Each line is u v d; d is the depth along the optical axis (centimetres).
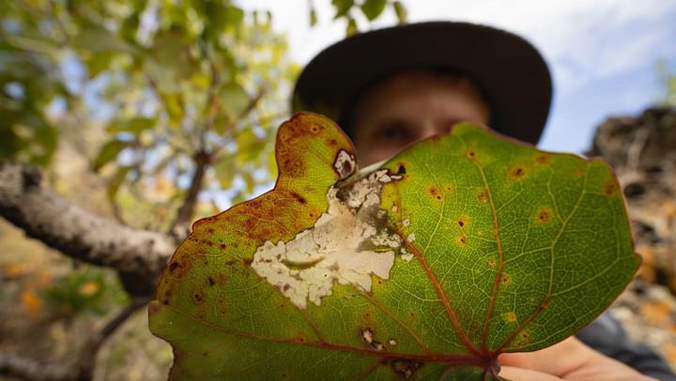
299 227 8
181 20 33
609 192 7
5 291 70
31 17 41
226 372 9
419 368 9
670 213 92
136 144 30
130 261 22
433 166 7
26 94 42
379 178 8
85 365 33
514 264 8
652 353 28
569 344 16
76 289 56
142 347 82
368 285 9
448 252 8
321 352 9
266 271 9
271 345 9
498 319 8
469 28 34
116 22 39
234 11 31
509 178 7
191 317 9
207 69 31
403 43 34
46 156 45
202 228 8
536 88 39
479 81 38
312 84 35
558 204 7
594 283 8
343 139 8
